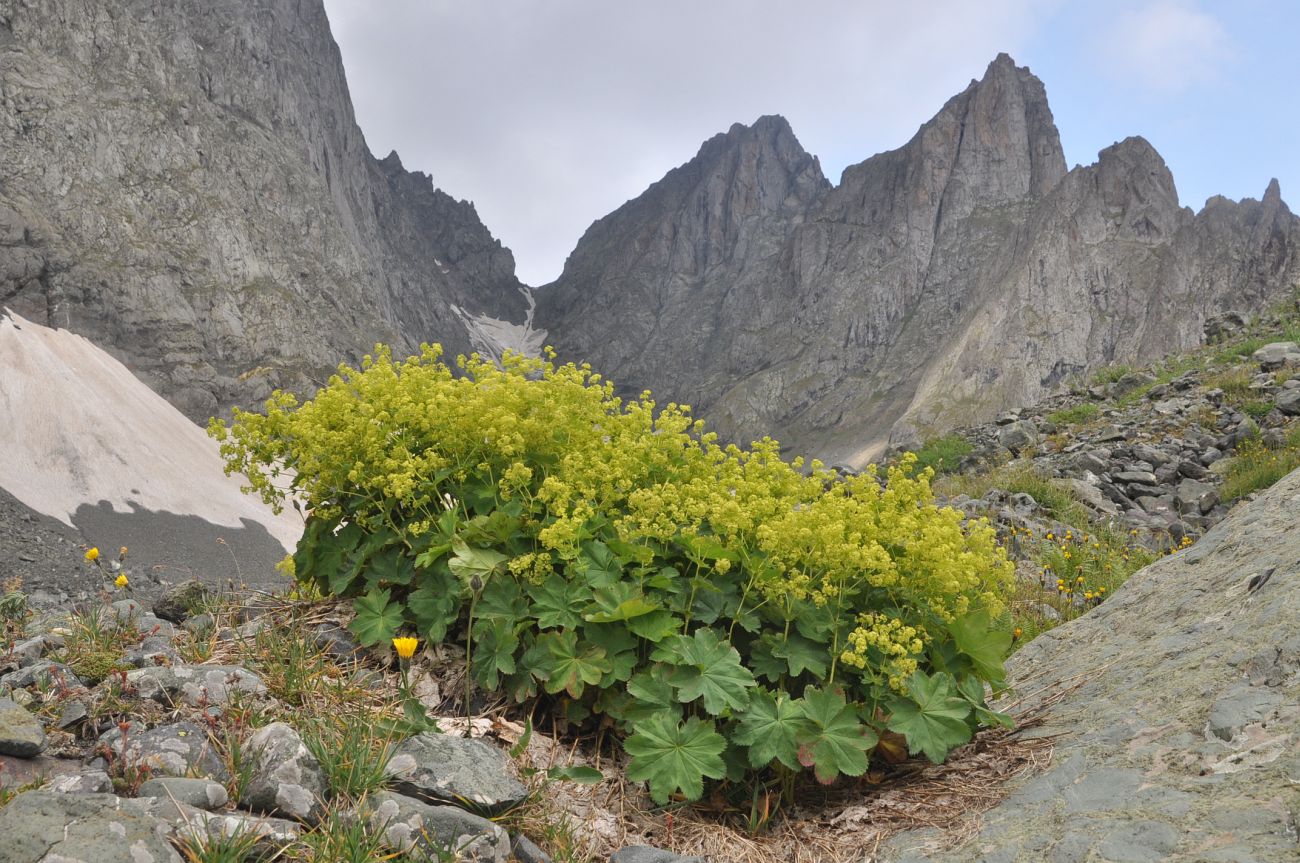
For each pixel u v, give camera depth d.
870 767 3.95
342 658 4.41
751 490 4.38
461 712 4.07
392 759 3.12
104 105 139.25
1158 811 2.54
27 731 2.99
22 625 4.45
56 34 140.75
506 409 4.49
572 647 3.78
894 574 3.72
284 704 3.65
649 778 3.35
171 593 5.36
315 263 166.00
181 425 101.62
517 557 4.16
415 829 2.84
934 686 3.64
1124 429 13.72
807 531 3.74
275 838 2.62
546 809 3.33
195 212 142.88
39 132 126.50
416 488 4.43
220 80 173.25
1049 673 4.41
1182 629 3.91
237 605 5.18
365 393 4.71
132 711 3.37
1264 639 3.19
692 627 4.09
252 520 67.56
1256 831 2.23
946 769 3.72
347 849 2.62
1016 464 13.30
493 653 3.90
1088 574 8.05
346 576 4.45
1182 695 3.24
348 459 4.58
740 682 3.53
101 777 2.78
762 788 3.76
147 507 61.94
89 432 74.25
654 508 3.87
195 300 131.00
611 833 3.40
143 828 2.37
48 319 108.56
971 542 4.12
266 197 165.50
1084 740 3.34
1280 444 11.07
